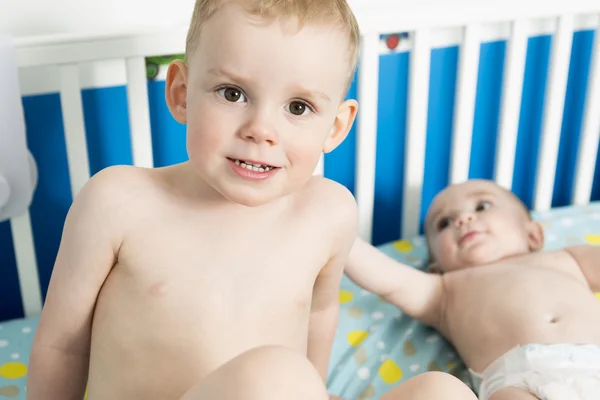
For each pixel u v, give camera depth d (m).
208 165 0.70
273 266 0.79
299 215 0.82
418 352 1.19
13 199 1.13
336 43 0.70
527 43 1.57
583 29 1.60
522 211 1.42
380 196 1.61
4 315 1.37
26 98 1.22
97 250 0.76
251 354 0.63
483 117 1.63
